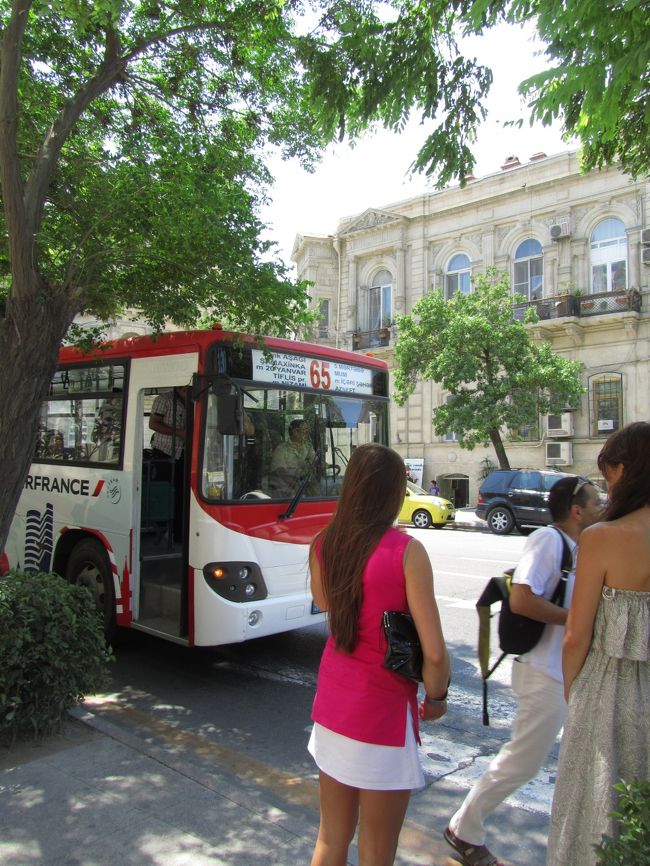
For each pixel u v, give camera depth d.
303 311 6.71
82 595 4.70
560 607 2.96
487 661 3.33
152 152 7.08
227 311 6.68
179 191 6.13
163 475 6.83
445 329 21.44
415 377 23.08
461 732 4.97
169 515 6.77
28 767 3.91
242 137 7.67
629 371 23.72
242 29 6.77
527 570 2.97
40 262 6.76
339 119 5.93
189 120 7.68
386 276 30.52
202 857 3.06
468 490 27.47
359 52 5.58
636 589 2.10
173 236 6.26
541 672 2.96
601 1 3.55
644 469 2.16
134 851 3.10
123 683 5.96
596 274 24.69
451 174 5.96
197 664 6.56
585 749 2.13
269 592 5.77
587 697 2.15
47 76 7.09
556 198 25.36
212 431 5.72
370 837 2.23
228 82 7.54
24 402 5.18
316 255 32.25
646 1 3.48
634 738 2.06
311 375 6.54
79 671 4.44
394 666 2.19
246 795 3.64
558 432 24.70
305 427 6.41
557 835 2.17
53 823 3.32
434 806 3.81
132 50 6.34
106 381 6.96
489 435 21.95
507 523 19.09
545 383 20.73
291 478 6.17
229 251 6.32
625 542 2.10
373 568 2.27
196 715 5.21
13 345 5.18
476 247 27.53
